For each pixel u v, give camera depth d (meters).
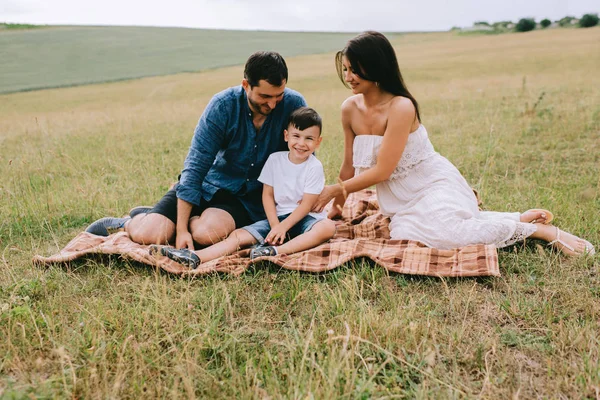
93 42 54.50
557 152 6.23
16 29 66.38
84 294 3.09
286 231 3.59
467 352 2.46
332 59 39.62
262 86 3.25
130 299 3.04
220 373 2.31
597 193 4.51
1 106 20.81
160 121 11.59
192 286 3.19
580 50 29.16
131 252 3.35
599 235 3.68
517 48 36.66
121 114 14.05
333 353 2.19
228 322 2.78
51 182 5.59
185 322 2.71
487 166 5.83
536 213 3.56
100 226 3.90
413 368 2.33
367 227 3.96
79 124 11.87
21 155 7.48
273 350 2.53
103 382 2.24
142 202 4.83
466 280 3.15
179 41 58.97
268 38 65.88
